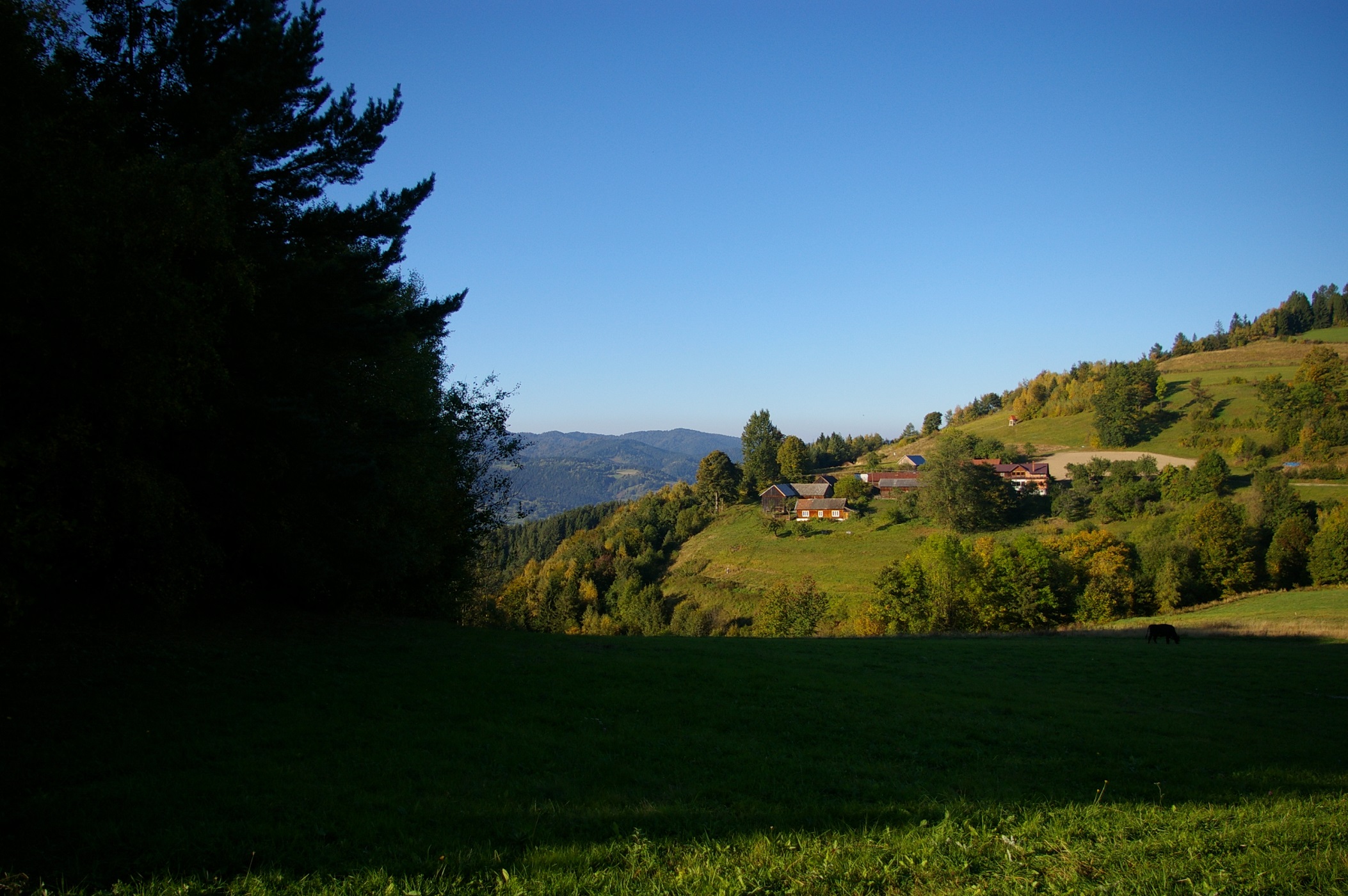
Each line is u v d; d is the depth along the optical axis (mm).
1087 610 76500
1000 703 18344
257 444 16875
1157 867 7414
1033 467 136875
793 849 7699
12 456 11438
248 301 15039
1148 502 111875
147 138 16094
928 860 7480
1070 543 93062
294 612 23578
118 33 16531
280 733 11070
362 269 19844
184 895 6117
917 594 75500
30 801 7785
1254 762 13234
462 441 32281
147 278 12180
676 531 150000
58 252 11320
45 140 11844
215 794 8406
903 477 157000
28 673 12523
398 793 8875
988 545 81812
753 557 124625
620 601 112188
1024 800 9953
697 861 7277
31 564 11875
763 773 10758
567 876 6695
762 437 189875
